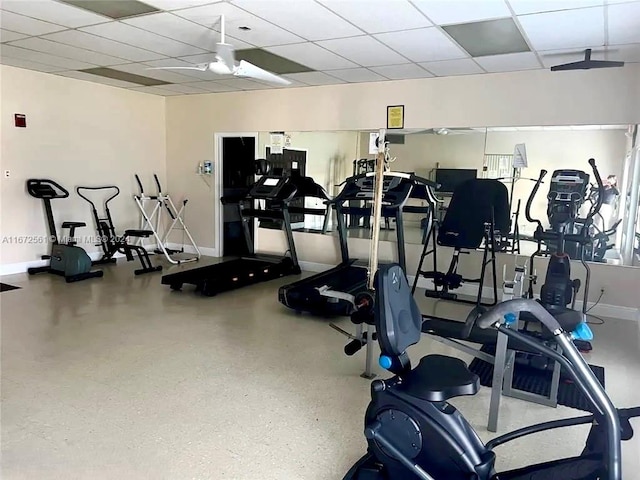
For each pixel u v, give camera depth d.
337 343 4.28
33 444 2.60
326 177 6.88
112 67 5.96
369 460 2.37
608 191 5.25
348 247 6.95
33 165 6.46
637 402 3.28
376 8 3.54
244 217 7.14
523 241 5.78
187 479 2.35
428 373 2.15
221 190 7.93
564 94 5.27
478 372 3.75
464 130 5.92
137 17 3.95
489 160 5.84
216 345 4.14
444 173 6.11
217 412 3.01
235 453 2.58
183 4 3.59
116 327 4.49
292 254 6.95
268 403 3.15
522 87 5.47
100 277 6.44
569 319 3.17
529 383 3.55
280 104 7.11
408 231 6.49
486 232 5.25
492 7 3.44
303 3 3.47
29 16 4.01
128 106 7.65
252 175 7.68
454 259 5.58
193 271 6.21
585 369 1.66
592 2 3.26
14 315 4.73
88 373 3.50
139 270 6.70
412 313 2.31
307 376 3.58
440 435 2.02
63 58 5.52
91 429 2.77
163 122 8.30
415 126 6.13
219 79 6.51
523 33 4.04
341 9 3.58
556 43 4.30
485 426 2.95
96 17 3.99
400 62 5.18
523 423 2.98
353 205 7.00
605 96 5.08
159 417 2.93
